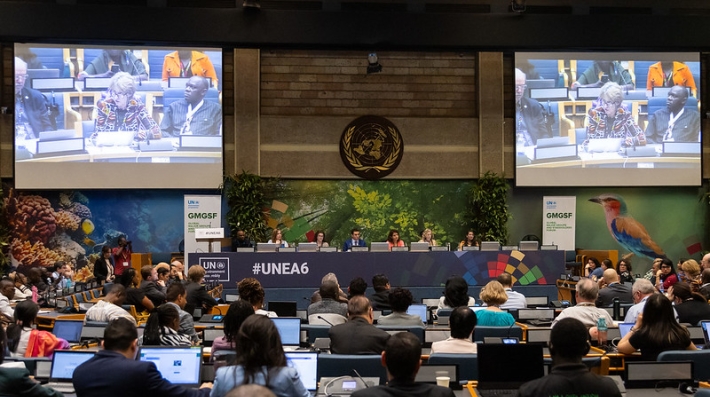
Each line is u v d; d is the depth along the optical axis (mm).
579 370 4020
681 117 19250
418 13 17500
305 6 18078
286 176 19250
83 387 4469
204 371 5680
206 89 18438
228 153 19062
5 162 18375
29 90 17938
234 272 14234
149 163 18297
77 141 18094
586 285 7711
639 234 19688
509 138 19594
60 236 18391
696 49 18578
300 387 4250
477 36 17562
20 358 6004
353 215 19328
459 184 19594
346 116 19516
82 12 17000
